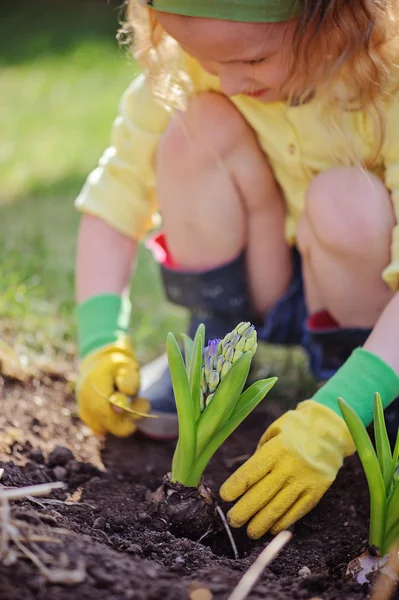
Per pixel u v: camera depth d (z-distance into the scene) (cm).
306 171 116
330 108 109
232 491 102
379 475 93
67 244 173
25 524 89
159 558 96
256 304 127
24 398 125
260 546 102
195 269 122
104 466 116
